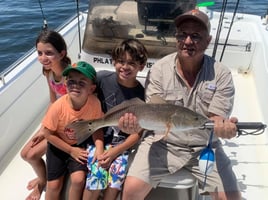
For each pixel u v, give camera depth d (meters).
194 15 2.08
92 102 2.24
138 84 2.44
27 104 3.35
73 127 2.11
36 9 8.31
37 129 3.43
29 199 2.53
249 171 2.90
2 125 2.94
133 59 2.22
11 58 5.93
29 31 6.96
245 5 7.89
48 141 2.28
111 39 3.13
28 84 3.34
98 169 2.16
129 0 2.99
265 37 4.21
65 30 4.21
